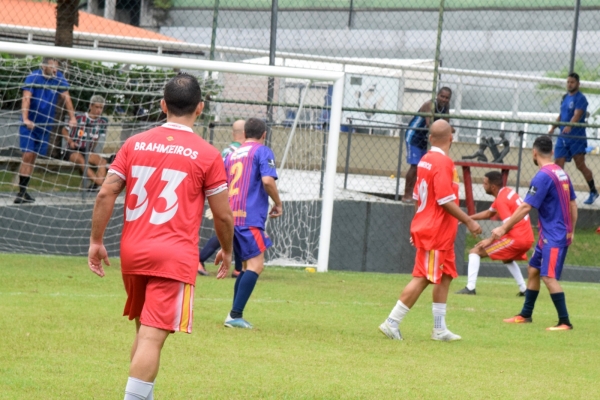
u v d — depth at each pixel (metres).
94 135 33.69
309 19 62.53
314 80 31.95
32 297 21.61
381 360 16.53
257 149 20.14
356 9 63.19
